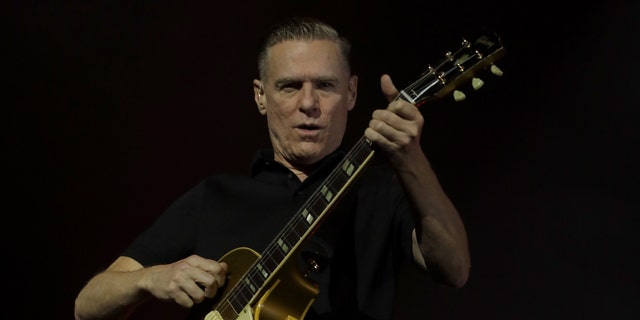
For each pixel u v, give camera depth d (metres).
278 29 3.24
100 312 3.27
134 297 3.16
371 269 3.10
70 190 6.01
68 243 6.00
